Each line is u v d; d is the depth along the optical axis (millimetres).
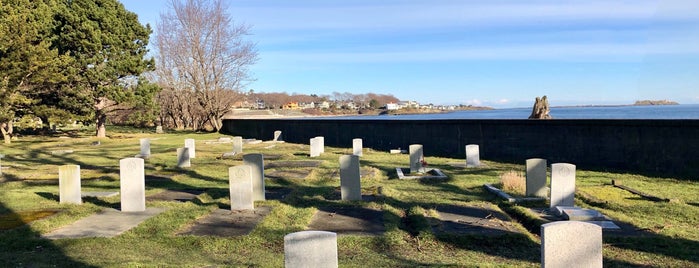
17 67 27047
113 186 13031
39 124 41031
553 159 17391
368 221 8680
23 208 9758
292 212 9367
